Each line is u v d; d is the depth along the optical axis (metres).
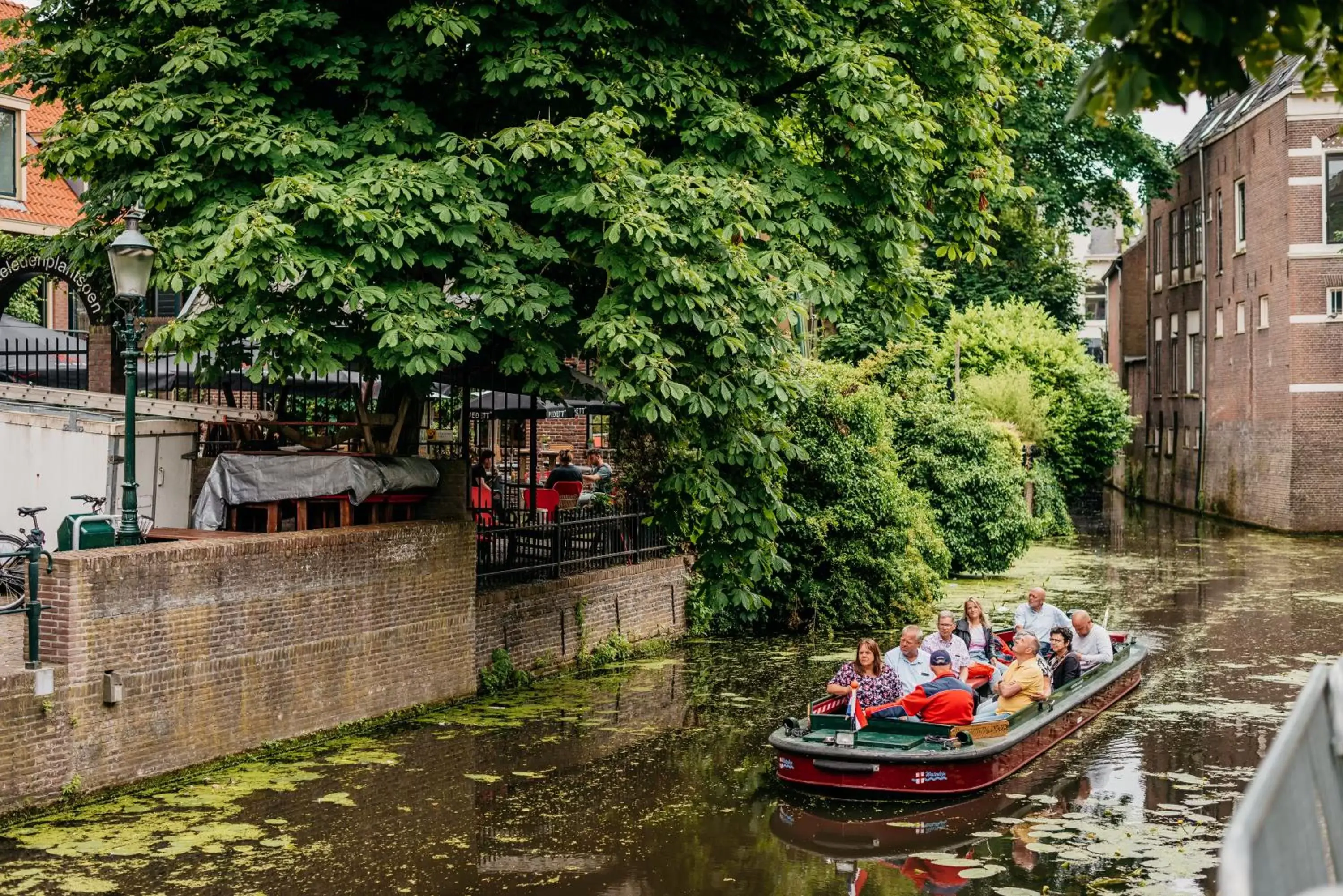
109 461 14.47
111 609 10.87
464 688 15.10
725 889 9.23
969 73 15.08
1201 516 42.81
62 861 9.47
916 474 26.11
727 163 13.56
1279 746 2.96
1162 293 49.44
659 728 14.02
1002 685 13.02
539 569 17.12
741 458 14.19
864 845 10.16
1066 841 10.23
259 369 11.87
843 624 20.86
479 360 15.50
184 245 12.35
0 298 17.92
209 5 12.59
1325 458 35.69
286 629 12.65
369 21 13.66
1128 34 4.59
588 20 13.06
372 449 14.64
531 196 13.27
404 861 9.74
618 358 12.69
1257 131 38.19
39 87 14.38
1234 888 2.17
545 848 10.09
